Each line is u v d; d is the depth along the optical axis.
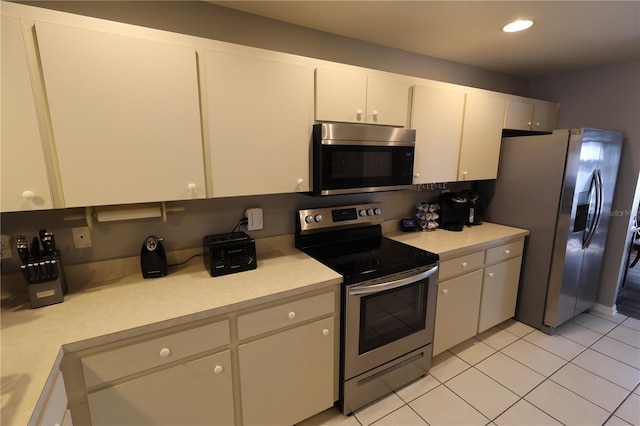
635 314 2.89
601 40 2.12
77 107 1.14
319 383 1.65
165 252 1.66
